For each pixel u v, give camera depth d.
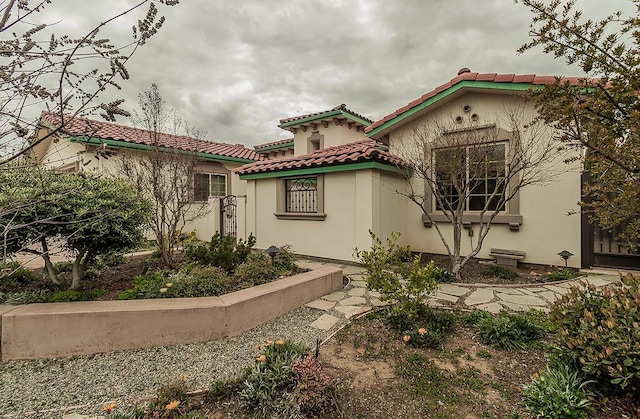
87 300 3.66
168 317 3.28
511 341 3.10
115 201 4.02
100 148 2.56
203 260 5.03
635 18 2.56
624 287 2.65
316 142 12.45
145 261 6.10
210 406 2.29
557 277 5.57
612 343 2.13
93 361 2.98
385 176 7.34
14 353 2.99
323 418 2.14
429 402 2.30
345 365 2.82
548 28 2.95
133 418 2.09
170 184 6.74
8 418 2.17
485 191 6.99
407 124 8.21
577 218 6.15
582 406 2.07
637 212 4.04
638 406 2.10
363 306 4.43
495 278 5.80
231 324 3.47
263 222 9.18
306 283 4.58
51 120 2.11
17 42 1.77
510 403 2.26
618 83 2.61
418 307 3.65
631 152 2.79
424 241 8.05
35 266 5.46
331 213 7.57
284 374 2.41
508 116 6.70
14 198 2.82
